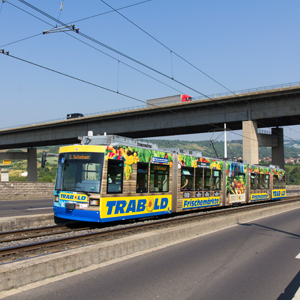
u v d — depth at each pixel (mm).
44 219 12969
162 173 14188
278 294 5691
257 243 9875
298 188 66125
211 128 45219
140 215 12773
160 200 13898
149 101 47281
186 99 44562
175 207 14906
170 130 48031
